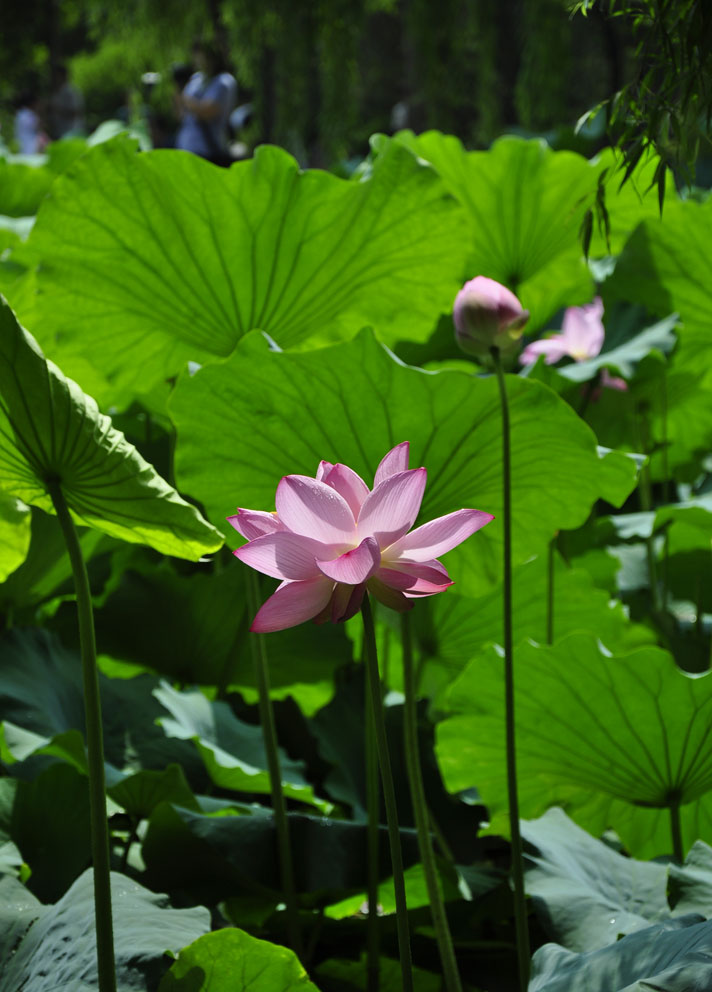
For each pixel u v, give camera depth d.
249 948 3.28
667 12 3.28
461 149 4.30
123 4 12.62
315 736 4.02
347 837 3.66
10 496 3.34
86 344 3.88
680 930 3.23
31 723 3.76
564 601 4.07
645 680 3.59
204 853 3.65
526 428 3.57
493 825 3.77
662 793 3.69
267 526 3.16
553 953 3.31
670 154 3.30
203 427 3.61
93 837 3.22
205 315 3.85
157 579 4.05
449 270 3.91
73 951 3.32
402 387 3.55
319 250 3.82
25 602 4.02
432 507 3.62
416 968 3.65
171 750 3.90
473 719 3.74
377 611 3.91
